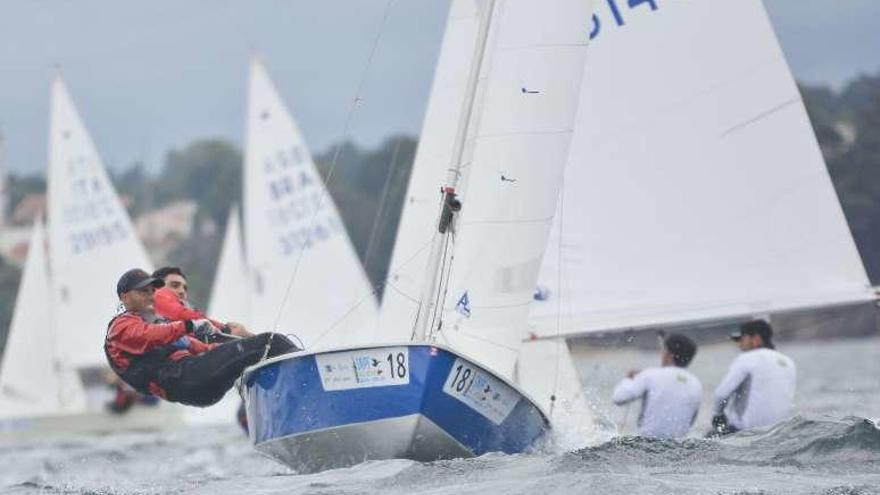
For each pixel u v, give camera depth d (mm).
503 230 42469
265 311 105000
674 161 53688
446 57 54062
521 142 42781
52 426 114500
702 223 53656
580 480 34594
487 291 42250
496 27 43875
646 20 53719
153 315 42188
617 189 53469
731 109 53781
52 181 119750
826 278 53469
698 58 53719
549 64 43062
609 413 52562
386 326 53250
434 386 38562
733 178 53750
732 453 38719
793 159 53625
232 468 57844
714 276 53562
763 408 48625
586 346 54750
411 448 39219
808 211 53531
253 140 105812
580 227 53156
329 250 103562
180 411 113812
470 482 35812
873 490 33781
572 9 43219
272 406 40781
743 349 50594
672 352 50656
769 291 53531
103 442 95438
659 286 53438
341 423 39344
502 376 39656
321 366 39406
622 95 53656
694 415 50062
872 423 40906
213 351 41156
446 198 42125
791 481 35062
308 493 36438
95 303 119438
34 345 119375
